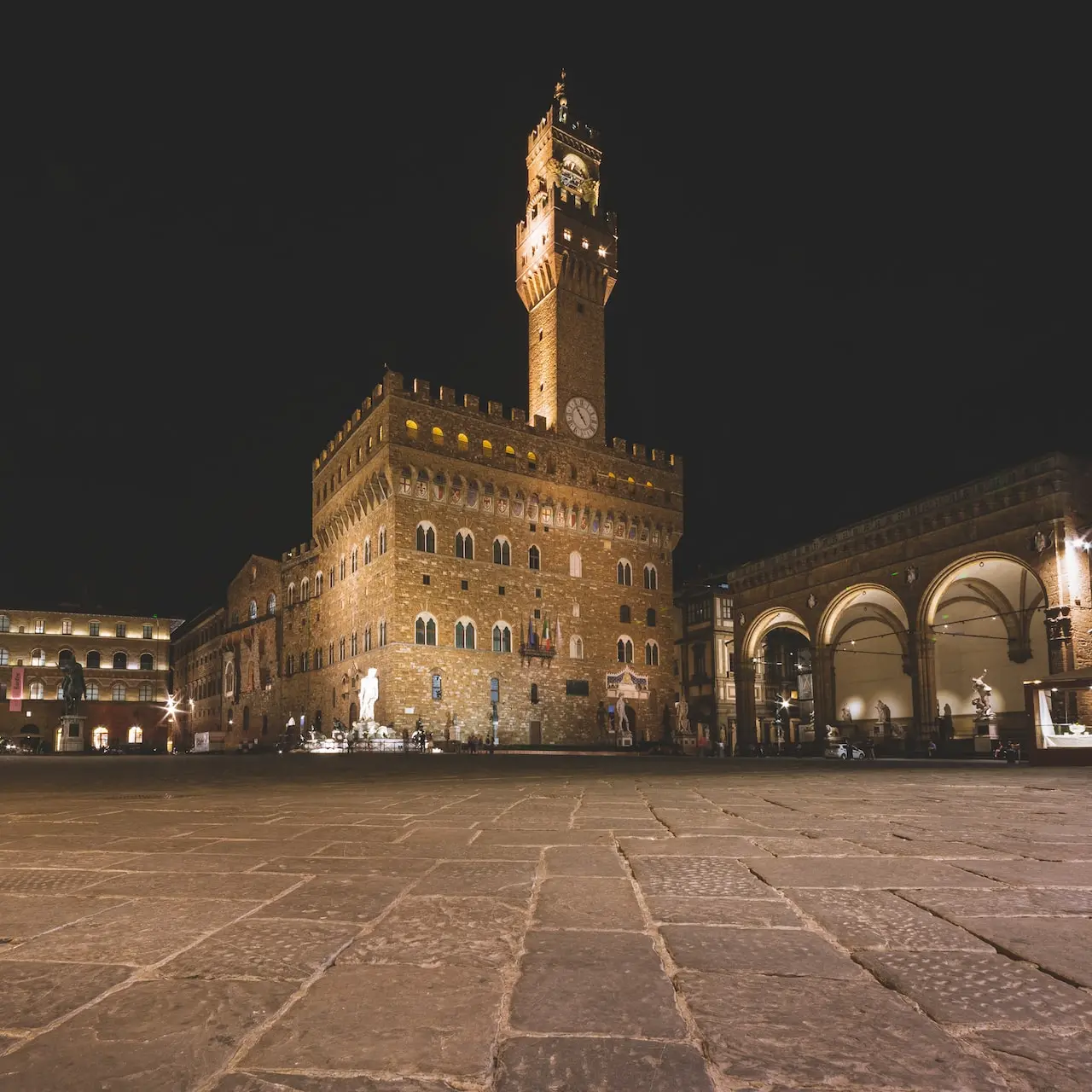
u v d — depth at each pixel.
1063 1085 2.82
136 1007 3.67
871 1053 3.11
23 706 126.44
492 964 4.29
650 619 92.56
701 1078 2.89
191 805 14.38
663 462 97.38
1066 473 50.97
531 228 94.56
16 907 5.70
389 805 13.97
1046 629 50.81
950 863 7.37
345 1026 3.42
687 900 5.83
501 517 83.56
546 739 82.44
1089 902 5.70
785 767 37.06
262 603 108.50
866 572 64.00
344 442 89.50
